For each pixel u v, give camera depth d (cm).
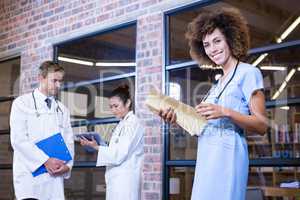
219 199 186
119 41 463
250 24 367
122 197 328
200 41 216
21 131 315
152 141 405
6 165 579
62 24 526
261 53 359
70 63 518
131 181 331
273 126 339
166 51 409
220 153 189
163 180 393
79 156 485
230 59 202
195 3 390
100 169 471
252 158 344
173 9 407
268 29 360
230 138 190
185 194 385
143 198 404
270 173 338
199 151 198
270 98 343
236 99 195
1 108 605
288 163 329
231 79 197
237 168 187
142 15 433
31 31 567
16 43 588
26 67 567
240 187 187
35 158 312
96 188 472
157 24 417
